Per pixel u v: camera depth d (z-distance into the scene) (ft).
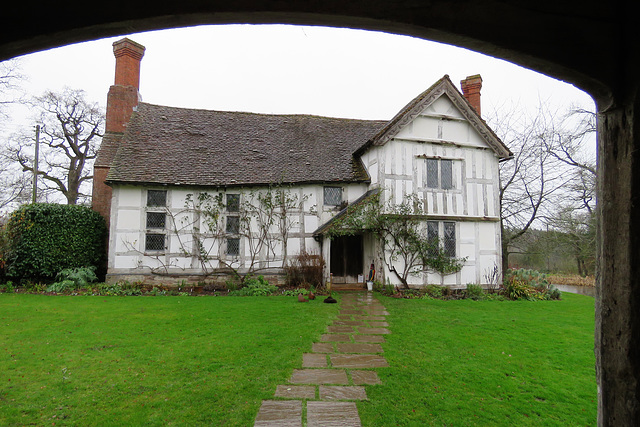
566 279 71.87
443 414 11.84
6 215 38.96
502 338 20.54
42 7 4.54
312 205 40.34
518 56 5.30
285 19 4.97
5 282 36.42
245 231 39.99
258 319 23.58
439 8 4.90
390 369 15.34
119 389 13.19
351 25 5.15
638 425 5.11
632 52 5.13
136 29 4.92
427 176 39.45
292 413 11.53
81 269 37.42
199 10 4.68
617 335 5.39
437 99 39.96
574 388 14.17
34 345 17.85
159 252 38.47
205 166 41.37
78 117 76.79
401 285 37.55
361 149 41.73
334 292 37.27
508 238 58.03
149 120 45.68
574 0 5.16
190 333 20.12
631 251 5.20
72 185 78.13
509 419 11.73
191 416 11.30
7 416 11.37
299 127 50.16
